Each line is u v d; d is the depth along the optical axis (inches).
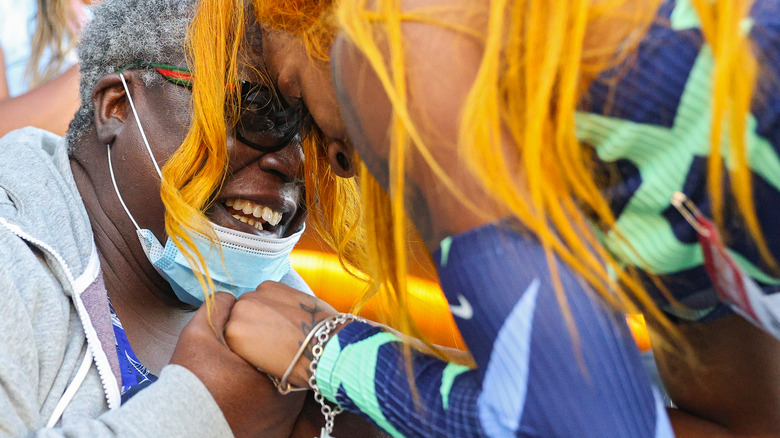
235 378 39.8
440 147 28.5
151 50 50.8
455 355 38.2
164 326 54.8
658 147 28.9
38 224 46.9
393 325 39.9
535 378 26.8
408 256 37.3
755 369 39.4
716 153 26.2
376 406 34.6
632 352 28.3
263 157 50.9
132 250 52.6
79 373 43.6
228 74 47.7
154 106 51.2
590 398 26.4
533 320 27.0
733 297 32.7
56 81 85.7
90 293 46.4
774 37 26.4
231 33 47.9
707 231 29.5
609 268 30.1
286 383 39.4
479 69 28.7
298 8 39.4
